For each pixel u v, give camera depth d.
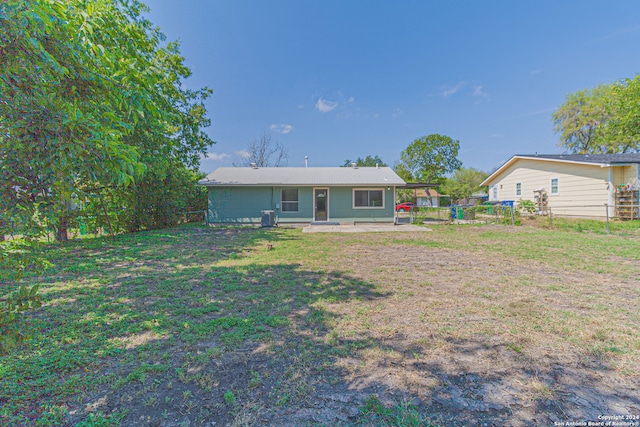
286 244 8.69
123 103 2.21
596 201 13.84
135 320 3.23
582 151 26.03
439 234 10.77
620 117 17.48
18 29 1.35
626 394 1.95
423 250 7.56
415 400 1.90
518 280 4.71
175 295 4.09
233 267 5.73
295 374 2.18
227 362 2.37
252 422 1.70
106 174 1.79
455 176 40.47
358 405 1.85
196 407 1.83
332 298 3.90
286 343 2.68
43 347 2.57
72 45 1.74
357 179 16.38
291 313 3.41
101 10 3.39
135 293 4.15
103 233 11.12
